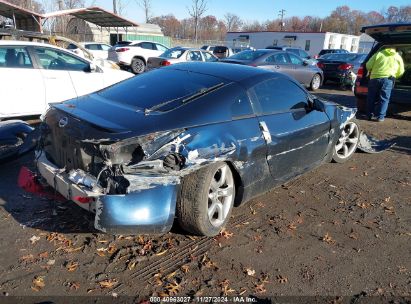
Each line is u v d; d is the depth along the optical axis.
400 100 8.66
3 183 4.39
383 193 4.67
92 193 2.84
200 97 3.43
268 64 12.20
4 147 4.45
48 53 6.99
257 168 3.67
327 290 2.86
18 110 6.57
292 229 3.69
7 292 2.67
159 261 3.09
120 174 2.84
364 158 6.01
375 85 8.52
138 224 2.89
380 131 7.89
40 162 3.53
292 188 4.66
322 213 4.06
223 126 3.34
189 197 3.15
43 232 3.42
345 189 4.73
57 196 3.53
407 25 7.63
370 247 3.46
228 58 12.61
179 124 3.11
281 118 3.94
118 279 2.86
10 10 20.72
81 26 33.78
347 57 16.27
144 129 2.96
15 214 3.70
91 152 2.98
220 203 3.44
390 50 8.32
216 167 3.25
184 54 14.92
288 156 4.06
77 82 7.27
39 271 2.91
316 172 5.24
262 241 3.45
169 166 3.00
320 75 14.37
